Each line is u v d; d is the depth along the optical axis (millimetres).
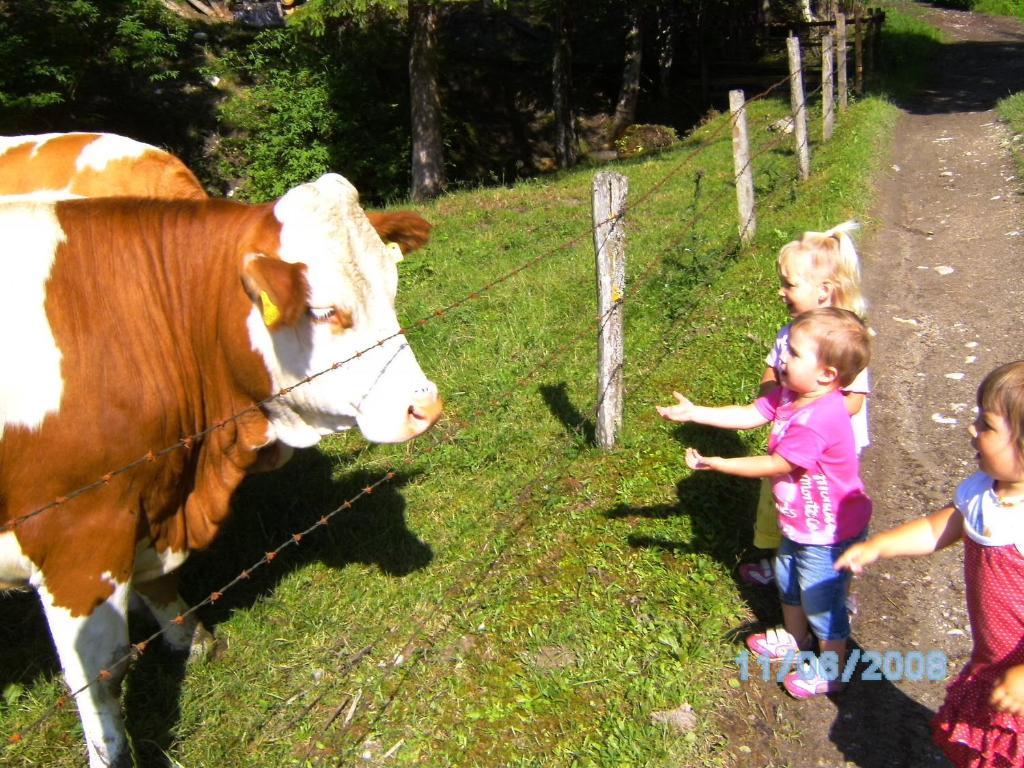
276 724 3602
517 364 6348
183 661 3963
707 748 3330
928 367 6207
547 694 3549
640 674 3633
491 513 4742
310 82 20781
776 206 9422
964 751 2713
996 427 2457
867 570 4266
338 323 3354
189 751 3488
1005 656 2584
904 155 12383
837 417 3217
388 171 20625
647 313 6973
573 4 22734
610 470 4973
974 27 28469
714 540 4352
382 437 3430
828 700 3553
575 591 4102
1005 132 12875
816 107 16156
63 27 17406
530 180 14281
